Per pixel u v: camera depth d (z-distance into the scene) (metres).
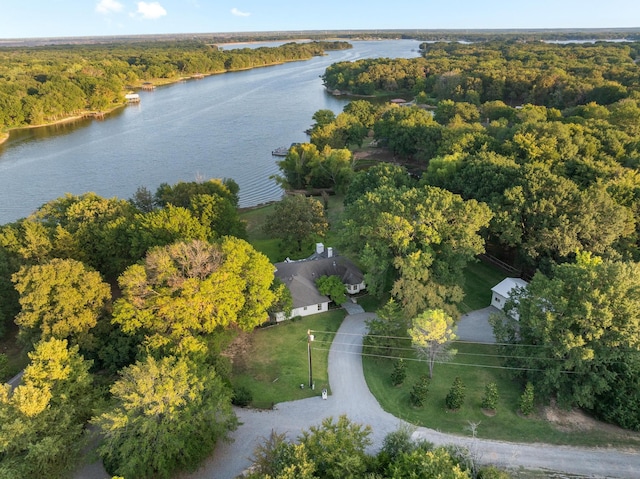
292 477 32.19
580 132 100.56
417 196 65.38
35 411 37.44
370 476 33.47
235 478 40.12
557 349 45.03
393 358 55.34
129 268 52.56
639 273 46.25
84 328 51.00
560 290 46.38
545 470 39.88
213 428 41.12
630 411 43.91
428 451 35.06
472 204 62.69
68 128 189.00
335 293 65.25
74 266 52.84
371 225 63.97
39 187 124.25
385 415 47.12
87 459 40.28
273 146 159.75
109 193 120.00
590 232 61.72
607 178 78.06
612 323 44.41
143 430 37.00
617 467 40.12
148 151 155.75
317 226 80.88
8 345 60.56
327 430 37.44
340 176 113.44
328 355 56.84
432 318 49.22
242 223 83.00
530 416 46.31
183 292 49.19
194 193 86.50
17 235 66.44
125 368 41.50
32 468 36.38
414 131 132.00
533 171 72.81
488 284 70.56
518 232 66.44
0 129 181.25
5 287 60.94
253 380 52.62
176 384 39.12
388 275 67.75
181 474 40.78
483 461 40.66
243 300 54.75
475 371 53.12
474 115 155.25
